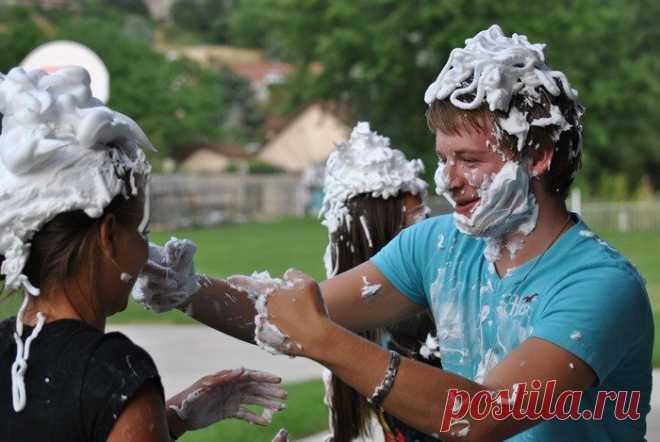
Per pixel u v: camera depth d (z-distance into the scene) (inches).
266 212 2234.3
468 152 134.3
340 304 154.8
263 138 3641.7
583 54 1897.1
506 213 135.1
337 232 181.0
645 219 1679.4
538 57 135.3
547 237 136.6
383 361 119.0
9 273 109.9
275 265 1039.0
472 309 142.4
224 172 2571.4
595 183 2102.6
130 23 4544.8
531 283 134.9
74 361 107.1
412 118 1909.4
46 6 3550.7
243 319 150.7
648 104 2049.7
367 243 178.9
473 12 1788.9
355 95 1990.7
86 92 114.5
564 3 1876.2
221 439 327.0
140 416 105.9
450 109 134.5
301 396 395.2
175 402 138.3
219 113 3159.5
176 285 142.4
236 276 154.6
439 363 170.6
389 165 178.7
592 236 136.4
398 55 1827.0
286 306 121.1
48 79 114.0
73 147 110.5
